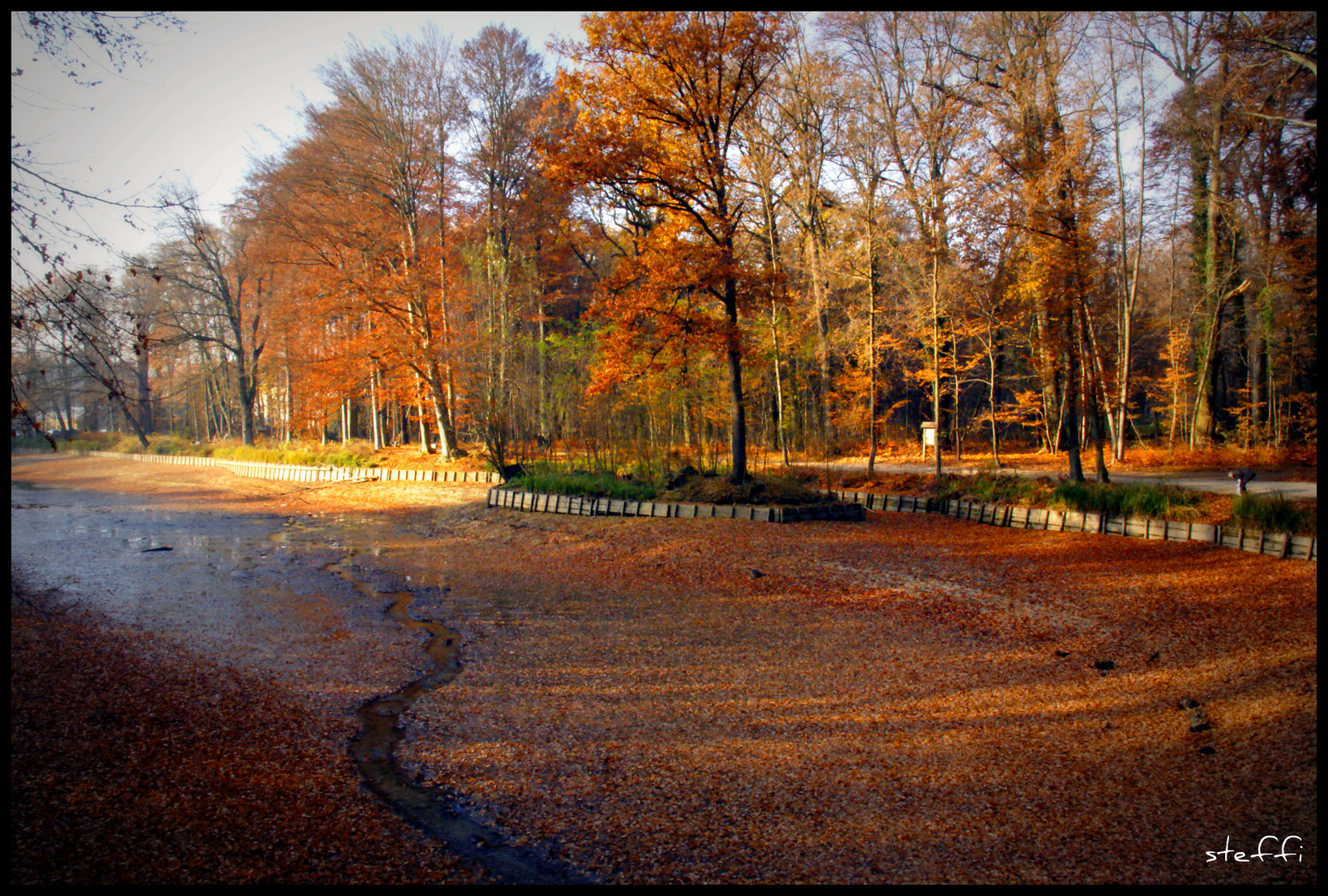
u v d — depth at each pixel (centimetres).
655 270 1639
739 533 1451
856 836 484
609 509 1712
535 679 784
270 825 486
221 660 812
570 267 3844
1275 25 1655
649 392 1838
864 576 1141
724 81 1734
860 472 2083
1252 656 729
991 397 2567
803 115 2833
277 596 1142
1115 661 766
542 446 2162
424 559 1436
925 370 2605
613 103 1652
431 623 1008
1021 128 1571
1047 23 1956
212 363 4419
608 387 1730
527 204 3206
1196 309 2462
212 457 3622
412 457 2945
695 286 1669
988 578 1095
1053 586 1036
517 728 661
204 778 541
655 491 1781
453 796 544
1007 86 1658
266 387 4038
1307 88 1723
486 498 2100
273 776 555
